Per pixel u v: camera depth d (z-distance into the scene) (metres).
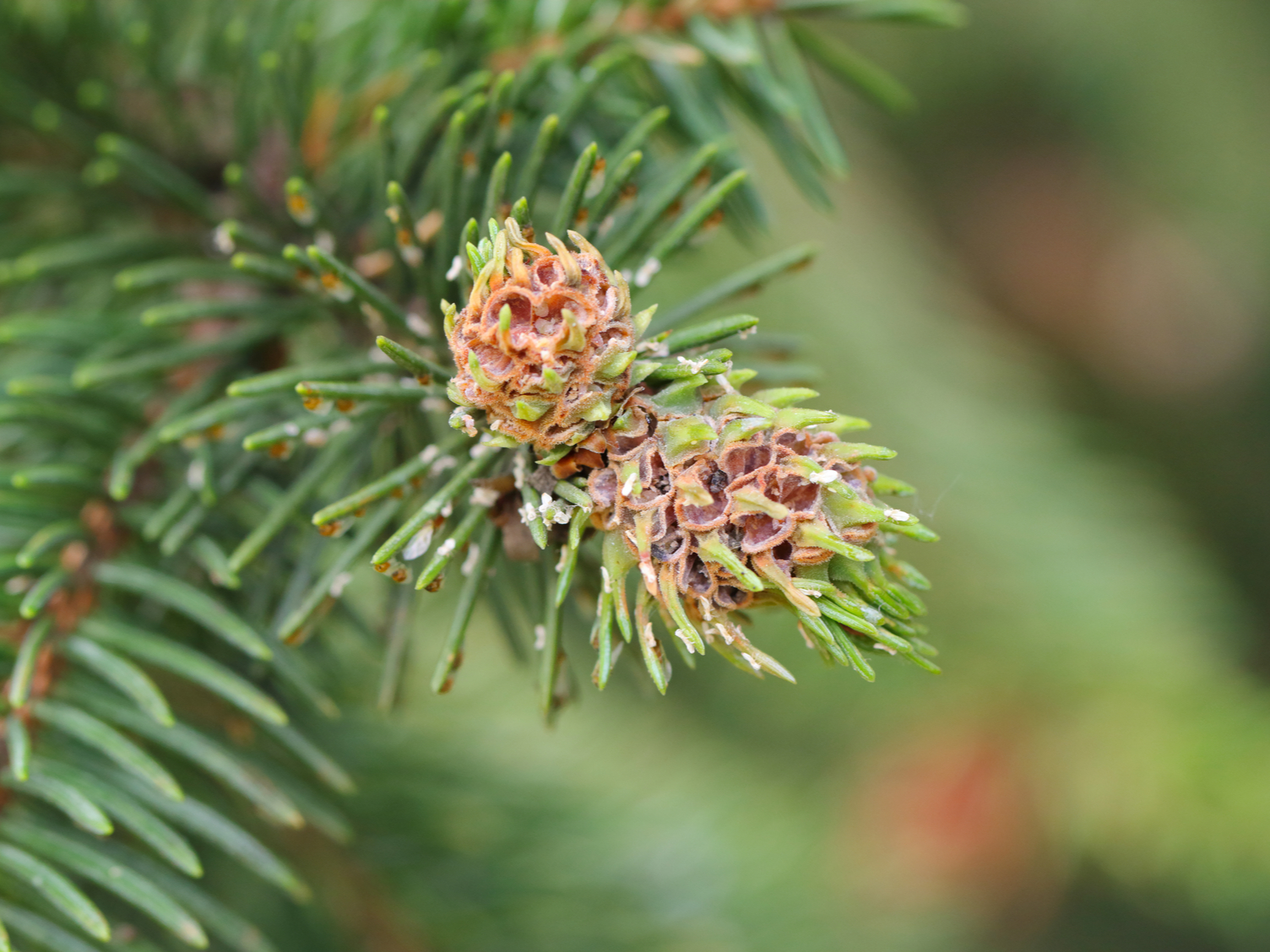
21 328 0.28
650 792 0.41
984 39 0.68
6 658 0.27
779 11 0.29
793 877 0.41
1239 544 0.81
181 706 0.29
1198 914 0.51
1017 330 0.78
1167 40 0.66
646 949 0.33
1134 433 0.83
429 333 0.27
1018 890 0.48
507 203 0.27
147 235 0.30
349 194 0.29
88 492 0.28
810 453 0.25
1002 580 0.45
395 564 0.26
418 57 0.30
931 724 0.46
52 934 0.27
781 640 0.46
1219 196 0.69
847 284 0.51
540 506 0.25
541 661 0.26
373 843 0.31
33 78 0.30
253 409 0.27
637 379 0.25
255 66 0.30
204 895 0.28
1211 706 0.43
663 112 0.27
